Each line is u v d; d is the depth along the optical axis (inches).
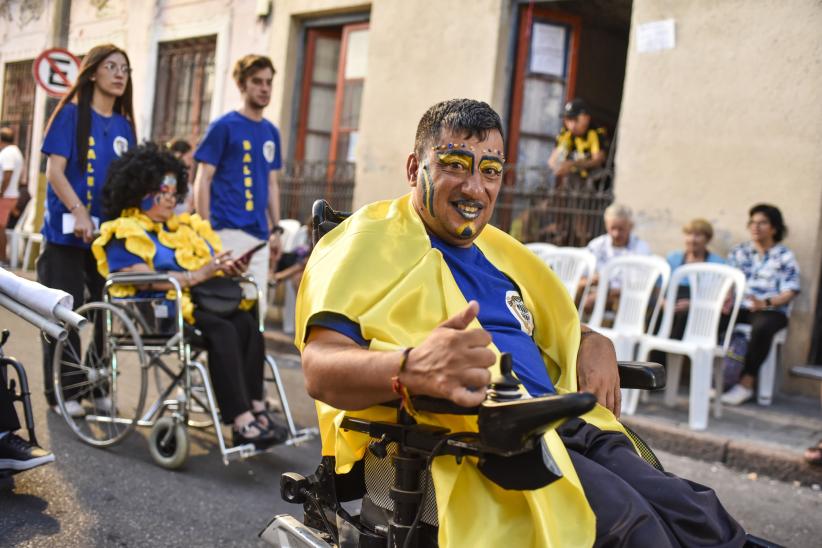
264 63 233.8
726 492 187.9
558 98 338.0
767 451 202.7
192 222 196.5
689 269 244.8
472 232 87.7
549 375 96.3
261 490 165.8
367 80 364.2
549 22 333.4
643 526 73.4
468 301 88.0
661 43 279.3
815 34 251.4
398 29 354.3
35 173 538.0
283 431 176.7
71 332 194.2
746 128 263.6
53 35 534.3
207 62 444.8
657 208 280.4
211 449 190.4
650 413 236.8
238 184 233.9
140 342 173.5
